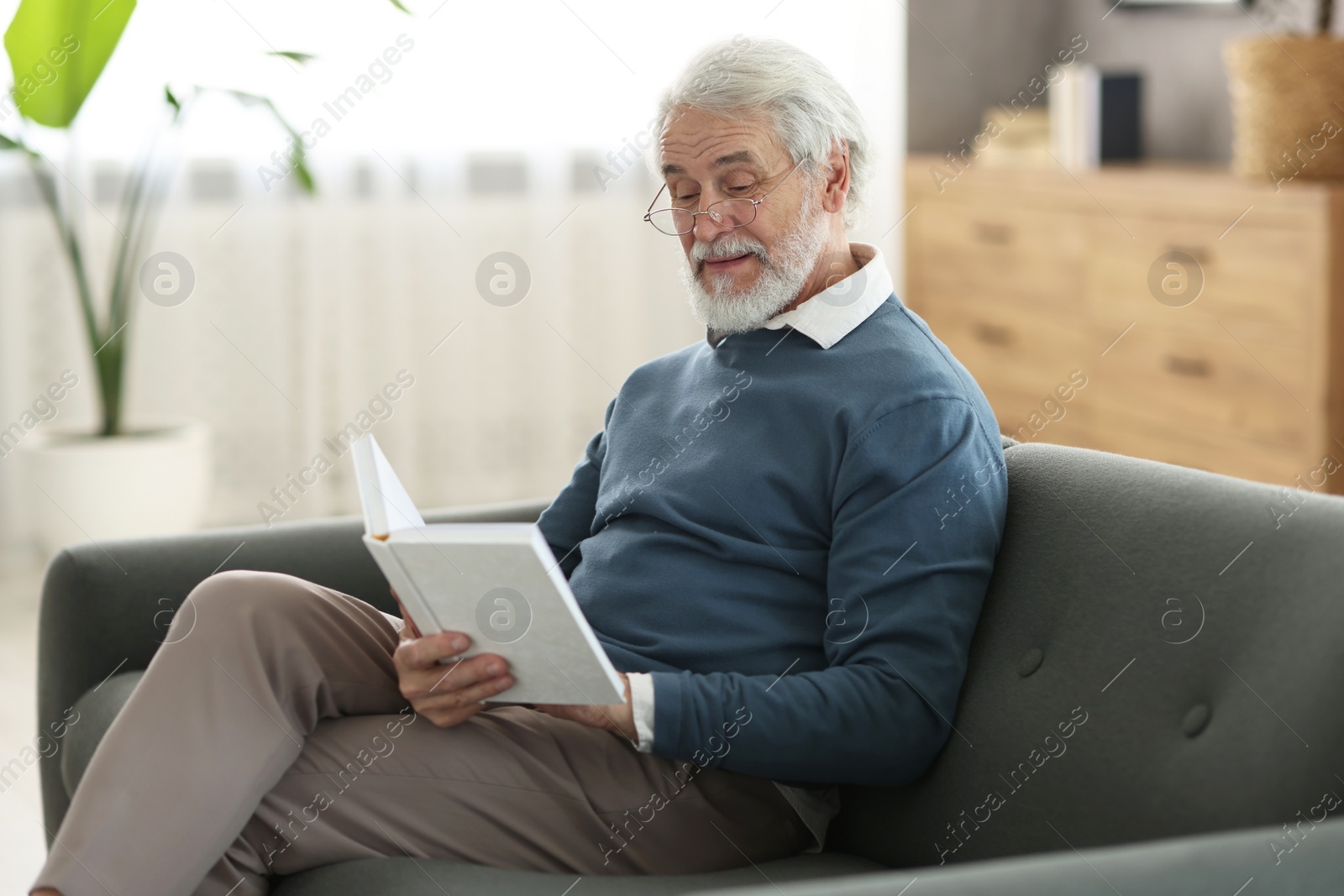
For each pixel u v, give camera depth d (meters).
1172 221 3.12
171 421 3.78
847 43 4.15
